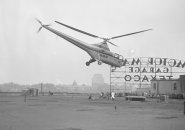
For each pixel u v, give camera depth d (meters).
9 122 17.94
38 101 49.41
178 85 84.75
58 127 16.09
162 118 21.92
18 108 31.09
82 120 20.05
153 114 25.94
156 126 16.89
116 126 16.81
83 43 62.81
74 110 29.84
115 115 24.48
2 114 23.73
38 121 18.88
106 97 77.69
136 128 15.95
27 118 20.70
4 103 41.31
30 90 90.56
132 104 44.91
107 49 67.19
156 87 90.12
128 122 18.94
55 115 23.66
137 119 21.09
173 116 23.83
